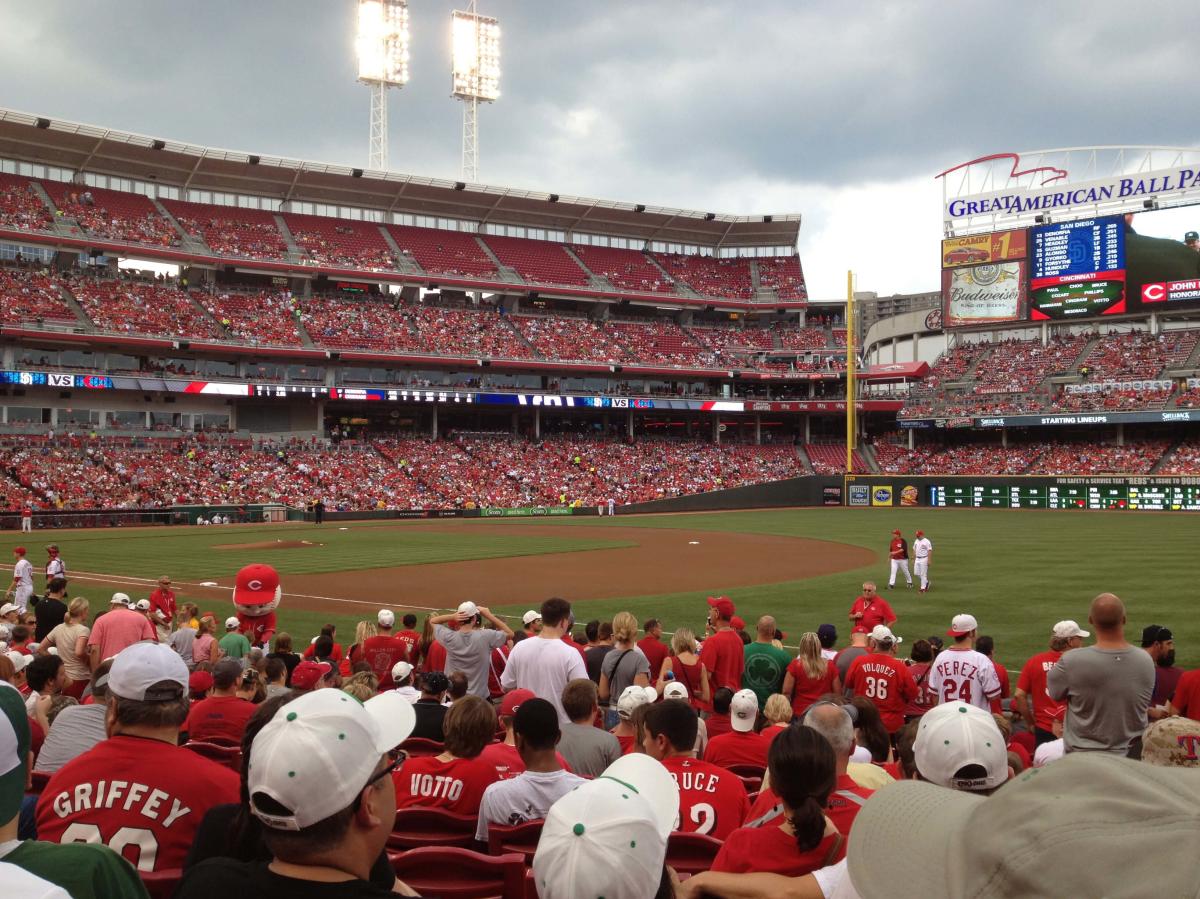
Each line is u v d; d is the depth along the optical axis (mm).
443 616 13039
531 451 82688
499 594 27750
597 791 2771
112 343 67000
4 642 12852
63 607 15469
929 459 82500
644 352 88375
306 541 46406
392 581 30688
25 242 68000
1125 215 70562
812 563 35969
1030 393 78750
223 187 82000
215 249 76250
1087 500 69188
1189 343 74562
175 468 66125
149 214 76312
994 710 10852
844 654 12164
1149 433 77250
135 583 29844
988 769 3611
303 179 83312
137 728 4516
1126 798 1716
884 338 95250
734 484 81562
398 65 86312
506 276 87812
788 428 93000
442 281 83812
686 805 5934
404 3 85938
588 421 90375
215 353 72688
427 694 8938
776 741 4031
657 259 98188
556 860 2609
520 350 82625
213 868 2707
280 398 75125
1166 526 50219
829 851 3949
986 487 73188
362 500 69375
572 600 26453
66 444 64500
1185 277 68938
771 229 100062
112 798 4340
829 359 90250
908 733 5867
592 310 93625
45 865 2752
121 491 61281
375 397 74312
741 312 98562
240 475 68062
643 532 53531
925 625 21266
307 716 2623
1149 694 6836
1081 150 73500
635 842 2623
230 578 31156
